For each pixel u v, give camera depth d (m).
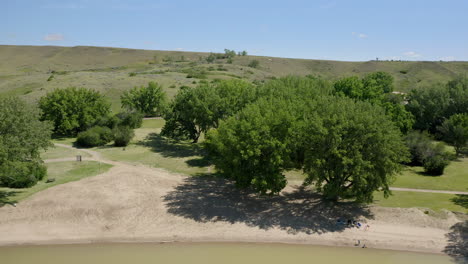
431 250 29.02
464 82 83.31
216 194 40.00
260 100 44.81
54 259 27.80
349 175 33.66
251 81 145.00
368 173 31.17
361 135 32.06
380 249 29.44
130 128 70.94
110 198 37.38
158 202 37.56
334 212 35.03
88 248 29.73
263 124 35.31
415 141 52.22
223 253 29.06
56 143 65.94
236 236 31.58
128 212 35.19
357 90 67.19
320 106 37.78
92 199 36.81
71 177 43.53
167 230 32.56
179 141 67.25
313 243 30.47
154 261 27.72
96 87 113.94
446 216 32.94
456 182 44.00
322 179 33.16
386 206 35.84
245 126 35.28
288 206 36.84
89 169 47.22
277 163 33.62
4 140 32.50
